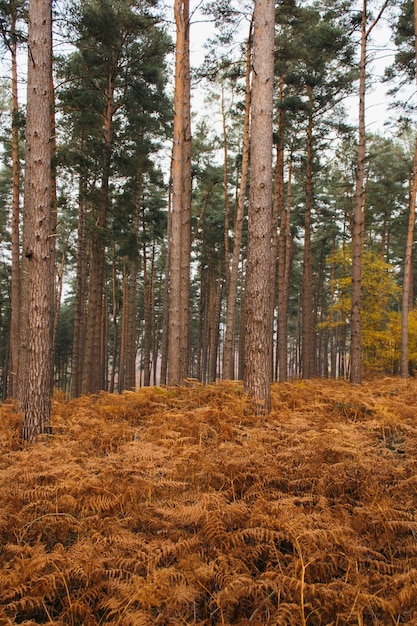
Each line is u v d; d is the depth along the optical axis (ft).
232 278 52.42
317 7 52.16
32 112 23.65
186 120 45.88
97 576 10.90
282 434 19.40
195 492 15.11
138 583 10.20
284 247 73.00
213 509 13.25
